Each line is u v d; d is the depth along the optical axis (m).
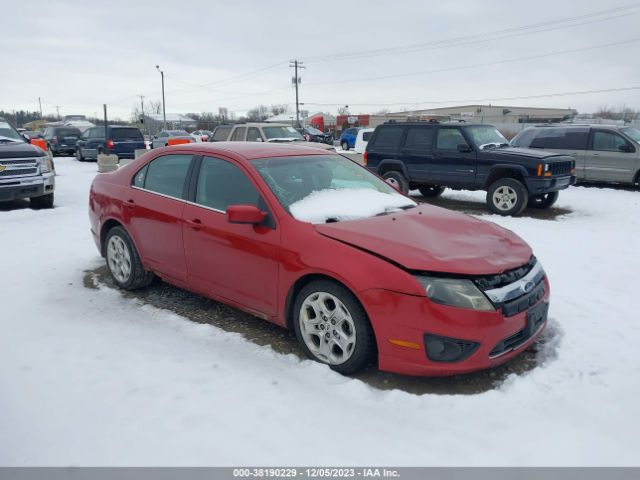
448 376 3.42
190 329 4.09
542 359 3.67
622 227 8.43
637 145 12.52
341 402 3.05
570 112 76.56
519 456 2.58
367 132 21.88
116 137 21.28
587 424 2.85
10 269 5.71
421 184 11.52
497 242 3.60
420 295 3.04
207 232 4.03
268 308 3.76
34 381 3.27
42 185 9.47
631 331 4.09
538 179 9.25
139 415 2.89
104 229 5.22
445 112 76.00
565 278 5.52
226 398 3.06
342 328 3.37
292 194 3.88
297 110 58.44
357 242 3.34
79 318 4.32
